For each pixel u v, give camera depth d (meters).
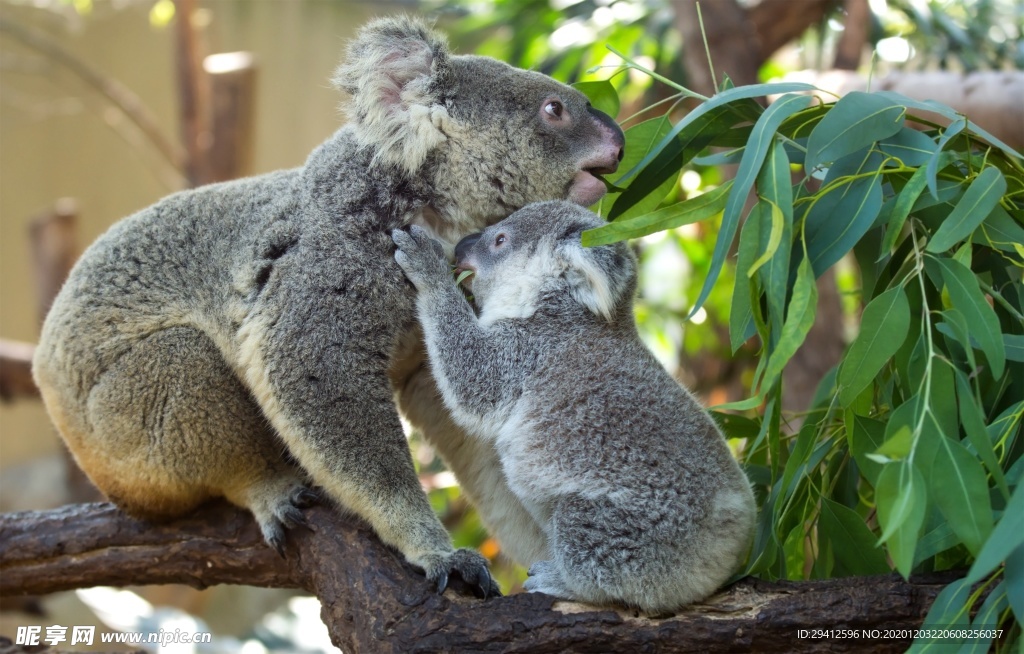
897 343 3.10
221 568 4.10
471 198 4.16
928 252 3.20
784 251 3.13
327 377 3.75
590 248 3.70
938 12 7.65
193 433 3.92
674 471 3.36
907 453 2.72
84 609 8.86
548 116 4.18
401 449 3.77
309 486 4.04
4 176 17.05
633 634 3.23
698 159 4.07
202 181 10.09
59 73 16.27
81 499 10.22
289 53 17.19
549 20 8.40
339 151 4.09
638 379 3.58
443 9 9.56
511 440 3.58
